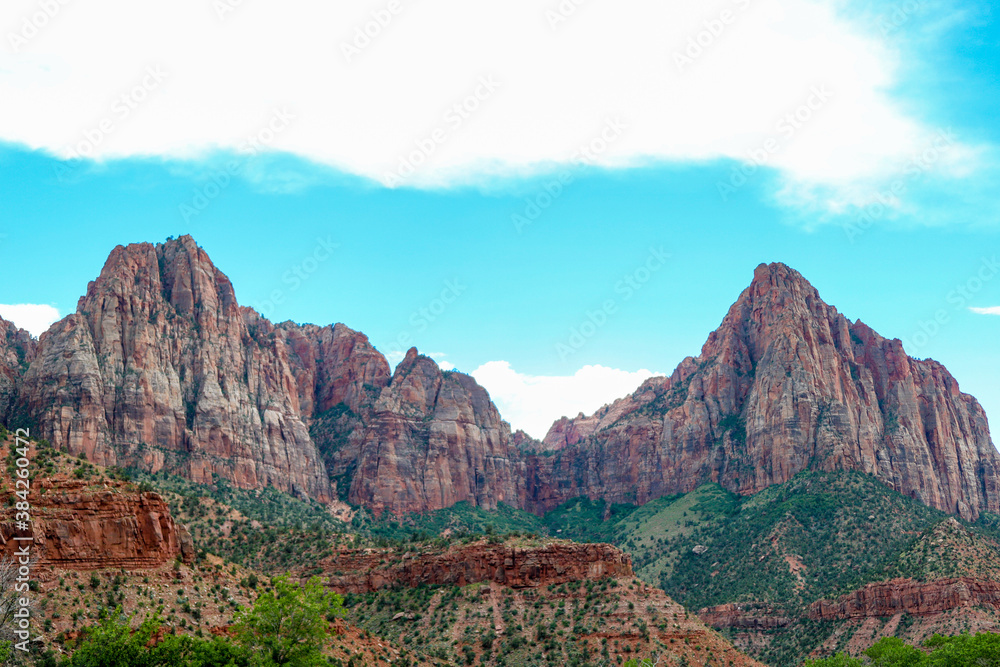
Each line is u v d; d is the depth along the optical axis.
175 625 110.94
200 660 98.62
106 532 114.62
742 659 174.50
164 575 117.56
